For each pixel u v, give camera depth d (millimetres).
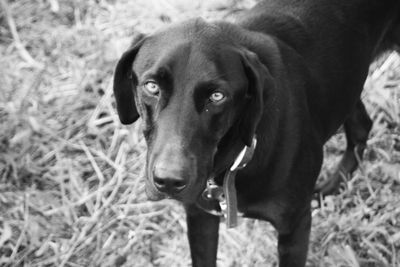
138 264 3822
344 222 3812
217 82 2494
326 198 3959
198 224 3305
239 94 2586
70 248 3852
